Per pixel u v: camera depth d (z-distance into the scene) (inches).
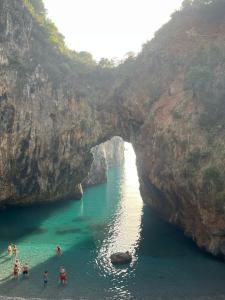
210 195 1989.4
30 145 3041.3
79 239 2389.3
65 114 3208.7
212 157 2081.7
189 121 2326.5
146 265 1961.1
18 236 2448.3
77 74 3403.1
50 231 2556.6
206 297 1630.2
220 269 1888.5
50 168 3206.2
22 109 2987.2
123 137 3368.6
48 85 3154.5
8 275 1851.6
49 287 1728.6
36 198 3225.9
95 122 3312.0
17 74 2987.2
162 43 3115.2
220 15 2883.9
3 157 2925.7
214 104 2288.4
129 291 1689.2
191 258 2031.3
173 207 2630.4
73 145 3282.5
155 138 2618.1
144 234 2472.9
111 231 2554.1
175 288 1712.6
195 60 2667.3
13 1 3139.8
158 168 2578.7
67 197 3513.8
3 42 2979.8
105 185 4387.3
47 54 3302.2
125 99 3181.6
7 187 3009.4
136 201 3494.1
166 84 2896.2
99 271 1899.6
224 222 1953.7
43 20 3508.9
